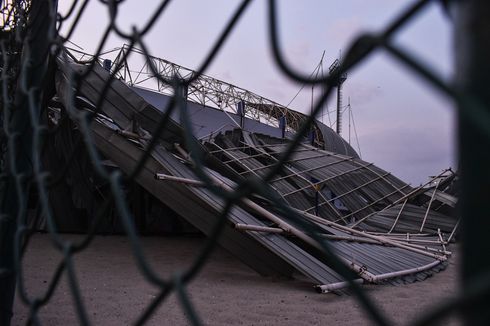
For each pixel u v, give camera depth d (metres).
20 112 2.47
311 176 18.88
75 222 12.77
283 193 15.75
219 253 10.12
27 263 7.73
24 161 2.48
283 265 7.36
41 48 2.53
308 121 0.82
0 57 3.12
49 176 1.85
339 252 7.69
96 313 4.71
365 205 18.70
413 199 18.94
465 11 0.55
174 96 1.19
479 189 0.60
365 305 0.76
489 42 0.54
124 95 9.41
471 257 0.61
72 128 9.66
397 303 5.78
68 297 5.34
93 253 9.41
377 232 16.30
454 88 0.52
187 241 12.84
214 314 4.92
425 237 15.60
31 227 2.12
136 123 9.38
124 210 1.25
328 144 33.09
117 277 6.84
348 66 0.70
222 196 1.01
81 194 12.61
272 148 19.75
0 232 2.46
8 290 2.49
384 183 20.80
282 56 0.85
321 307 5.36
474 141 0.60
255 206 7.81
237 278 7.19
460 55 0.55
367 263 7.65
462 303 0.48
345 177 19.72
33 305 1.81
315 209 16.08
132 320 4.50
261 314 5.00
